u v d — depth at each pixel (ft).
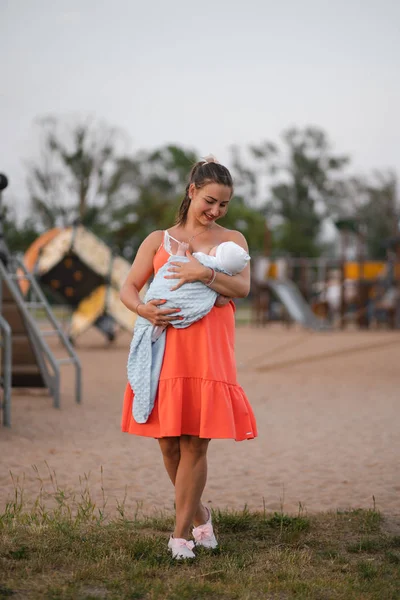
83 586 12.57
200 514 14.89
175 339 14.07
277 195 296.30
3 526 15.51
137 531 15.89
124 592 12.26
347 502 18.90
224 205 14.74
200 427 13.79
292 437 28.45
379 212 278.46
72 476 21.48
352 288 132.98
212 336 14.15
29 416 32.24
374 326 131.54
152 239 15.10
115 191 246.27
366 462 23.80
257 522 16.56
